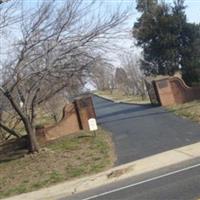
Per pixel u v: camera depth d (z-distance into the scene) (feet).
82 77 76.89
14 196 56.08
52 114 116.26
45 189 56.39
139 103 146.51
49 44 70.79
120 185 49.39
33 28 69.97
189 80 141.18
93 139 81.92
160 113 99.81
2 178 65.46
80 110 95.86
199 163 51.75
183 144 66.44
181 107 100.48
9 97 73.00
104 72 77.30
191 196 37.01
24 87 75.51
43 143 87.51
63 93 84.17
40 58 71.26
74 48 71.87
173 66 143.13
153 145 69.62
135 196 41.42
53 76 73.87
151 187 43.91
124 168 58.08
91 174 59.26
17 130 106.63
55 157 71.77
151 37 144.97
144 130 83.41
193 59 140.87
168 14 143.54
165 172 50.96
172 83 111.14
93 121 85.25
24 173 66.13
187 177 44.86
